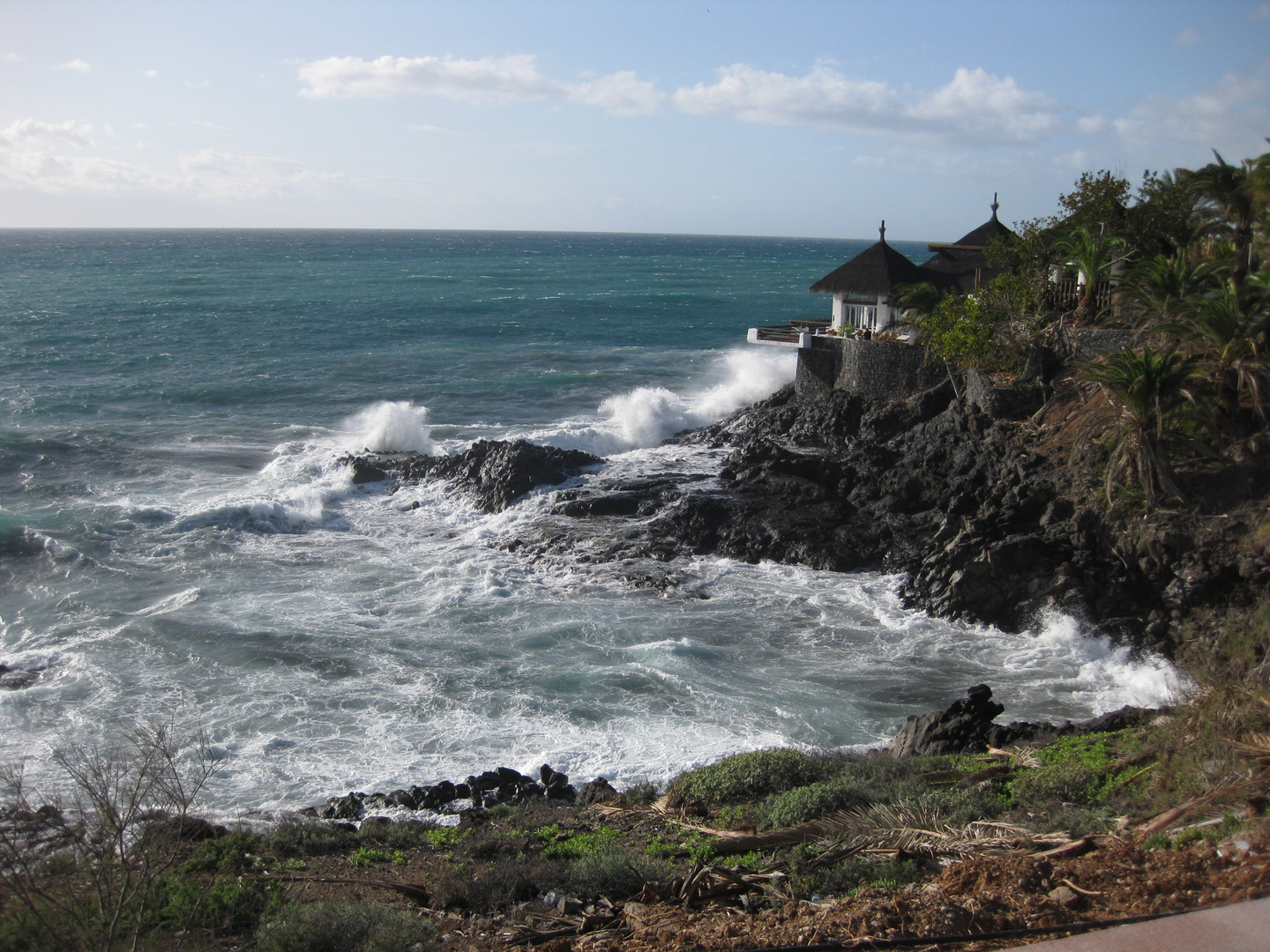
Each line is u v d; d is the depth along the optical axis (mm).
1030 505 25312
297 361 59219
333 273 143250
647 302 102625
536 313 89750
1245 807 8688
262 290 109188
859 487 30469
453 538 29469
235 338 68562
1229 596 21250
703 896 9250
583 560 27078
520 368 58406
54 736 16750
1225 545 21641
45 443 37281
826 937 6980
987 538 24438
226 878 9867
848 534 27453
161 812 10727
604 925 8938
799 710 18859
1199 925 5305
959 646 22156
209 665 20078
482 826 13336
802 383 38375
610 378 54375
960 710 16312
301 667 20094
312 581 25438
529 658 20922
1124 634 21891
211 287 111812
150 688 18922
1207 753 10406
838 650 21922
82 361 57531
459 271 157000
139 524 28781
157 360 58688
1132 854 7801
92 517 28531
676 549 27734
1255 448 22906
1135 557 22875
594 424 43312
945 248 42188
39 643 21016
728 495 30594
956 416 30406
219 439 40219
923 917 6906
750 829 11727
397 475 34875
